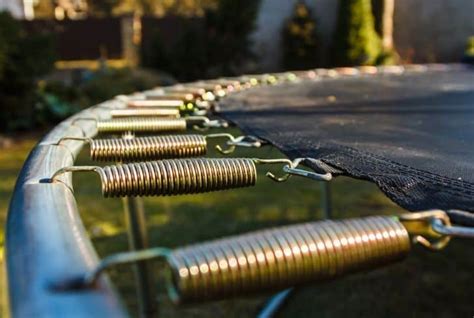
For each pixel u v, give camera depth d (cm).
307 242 34
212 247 33
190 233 194
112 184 49
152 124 86
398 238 37
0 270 119
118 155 65
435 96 169
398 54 625
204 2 1242
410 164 64
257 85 205
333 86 210
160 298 147
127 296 148
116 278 160
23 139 389
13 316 27
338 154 69
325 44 619
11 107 399
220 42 556
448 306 143
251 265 33
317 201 229
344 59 569
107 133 84
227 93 165
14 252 33
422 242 38
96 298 27
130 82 482
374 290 153
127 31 683
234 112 120
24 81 395
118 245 184
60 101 430
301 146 76
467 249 178
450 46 608
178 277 31
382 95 173
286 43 614
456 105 142
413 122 107
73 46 687
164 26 668
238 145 73
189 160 53
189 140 68
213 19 568
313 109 129
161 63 557
